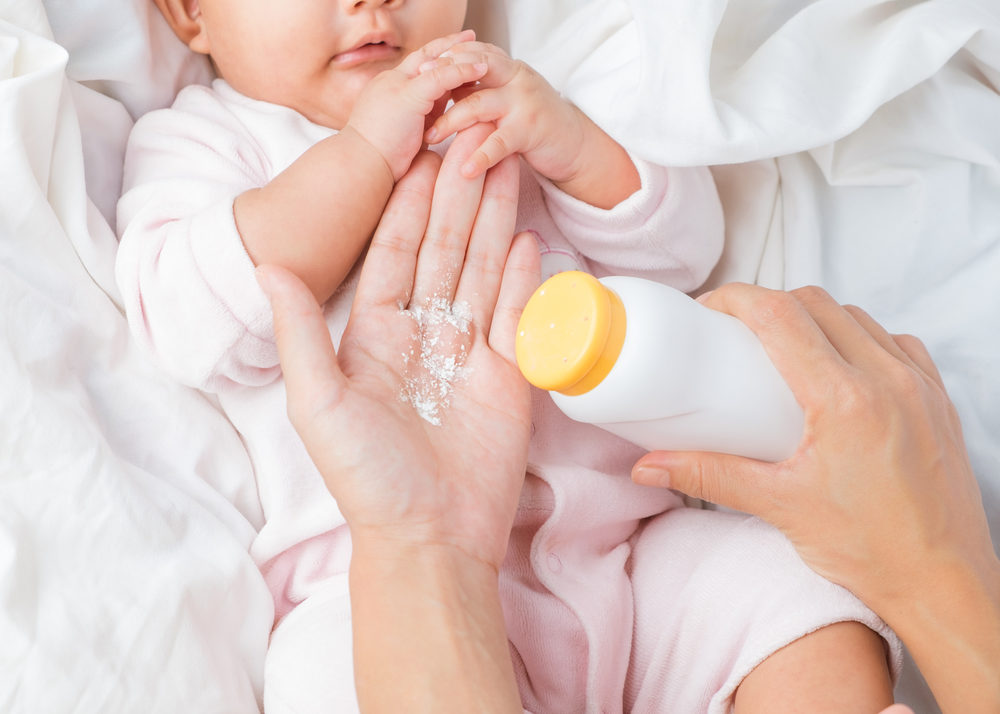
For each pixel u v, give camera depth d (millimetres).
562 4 883
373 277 720
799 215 873
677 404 675
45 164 759
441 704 635
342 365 695
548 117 761
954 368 835
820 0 822
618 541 811
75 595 678
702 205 816
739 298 710
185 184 785
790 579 732
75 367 744
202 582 714
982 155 836
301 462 775
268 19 800
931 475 690
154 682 681
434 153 764
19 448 689
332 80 816
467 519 680
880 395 684
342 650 719
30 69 760
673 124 773
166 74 870
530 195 830
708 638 749
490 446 698
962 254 845
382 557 666
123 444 751
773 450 695
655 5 774
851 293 867
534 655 772
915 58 803
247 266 724
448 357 713
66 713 658
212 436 770
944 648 690
